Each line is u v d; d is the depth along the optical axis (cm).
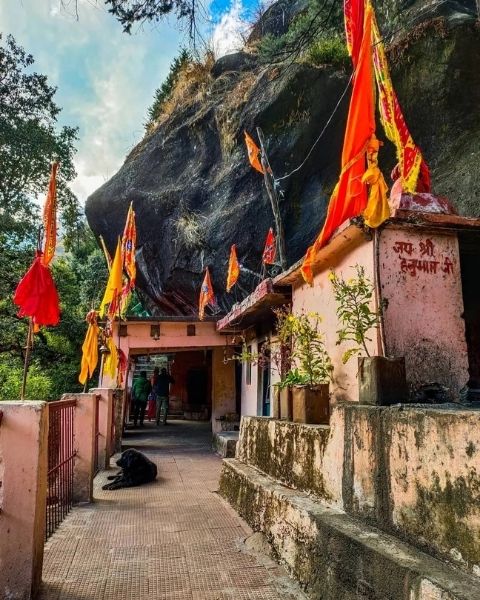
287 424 454
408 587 221
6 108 1589
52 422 468
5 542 304
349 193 382
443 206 434
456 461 225
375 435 297
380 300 399
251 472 529
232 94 1588
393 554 244
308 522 333
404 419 268
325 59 1288
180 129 1730
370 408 306
